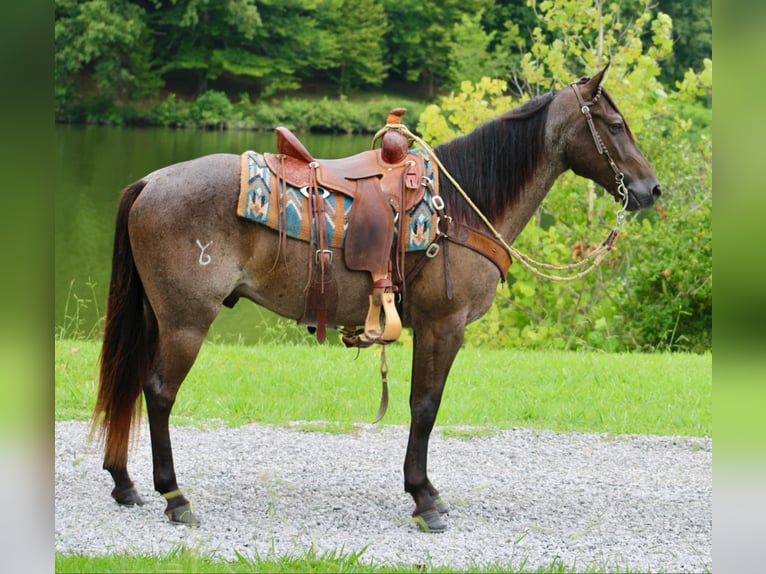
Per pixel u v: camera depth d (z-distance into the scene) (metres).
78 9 30.66
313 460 5.82
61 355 8.07
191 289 4.34
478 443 6.36
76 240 16.02
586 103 4.71
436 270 4.58
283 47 32.62
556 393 7.52
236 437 6.25
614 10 11.69
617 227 4.80
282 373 7.77
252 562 4.04
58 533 4.41
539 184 4.84
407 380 7.82
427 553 4.26
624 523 4.87
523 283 10.66
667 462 6.04
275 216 4.39
